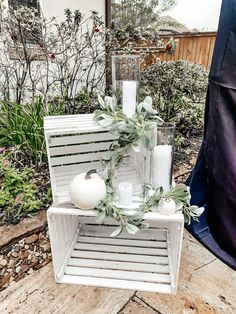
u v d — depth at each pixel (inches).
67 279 51.9
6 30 93.4
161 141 48.6
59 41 105.8
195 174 66.0
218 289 50.3
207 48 147.7
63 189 49.2
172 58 150.7
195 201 65.8
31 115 83.9
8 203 64.8
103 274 53.2
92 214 46.2
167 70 104.0
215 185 57.3
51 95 106.3
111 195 46.5
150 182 49.8
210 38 145.6
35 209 63.9
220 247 59.6
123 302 47.8
